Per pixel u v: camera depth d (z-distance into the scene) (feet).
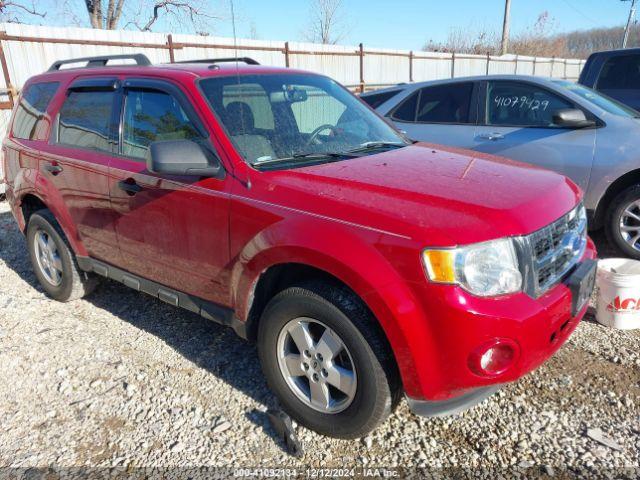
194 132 10.18
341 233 7.78
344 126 11.85
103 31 31.60
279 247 8.34
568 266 8.61
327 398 8.65
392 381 7.93
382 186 8.40
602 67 24.80
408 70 58.03
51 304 14.56
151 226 10.91
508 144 17.61
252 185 9.07
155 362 11.44
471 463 8.26
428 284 7.13
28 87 15.34
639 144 15.33
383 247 7.43
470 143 18.45
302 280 8.71
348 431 8.48
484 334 7.09
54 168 13.15
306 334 8.66
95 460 8.68
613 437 8.66
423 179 8.78
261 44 40.65
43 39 28.96
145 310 14.01
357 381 8.07
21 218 15.21
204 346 12.04
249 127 10.19
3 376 11.09
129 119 11.63
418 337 7.30
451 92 19.53
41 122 14.16
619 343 11.37
